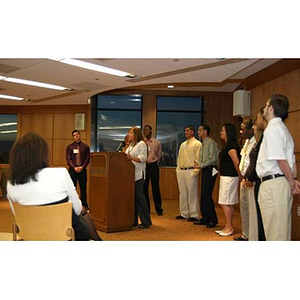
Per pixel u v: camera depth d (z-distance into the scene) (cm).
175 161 836
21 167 193
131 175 444
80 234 216
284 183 237
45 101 817
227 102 820
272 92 487
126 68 503
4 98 781
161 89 811
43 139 201
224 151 407
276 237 236
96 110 852
